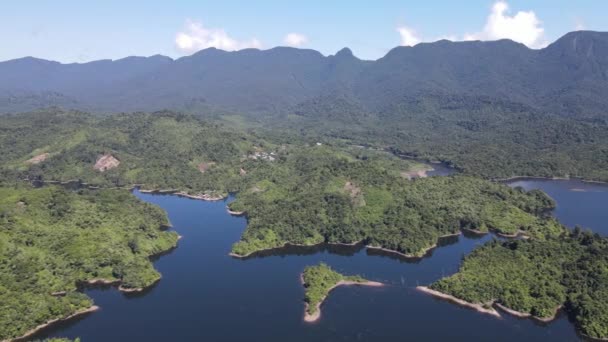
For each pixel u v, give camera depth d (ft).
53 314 572.10
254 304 627.87
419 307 620.49
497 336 560.61
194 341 544.62
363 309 614.34
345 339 549.54
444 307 620.90
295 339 548.72
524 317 597.93
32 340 538.06
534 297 620.08
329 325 577.43
